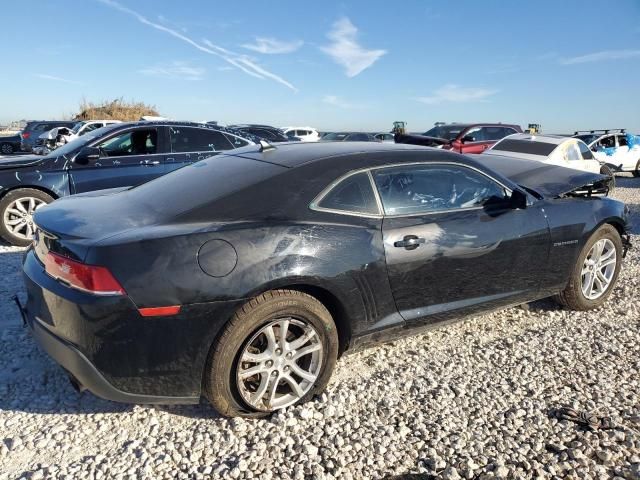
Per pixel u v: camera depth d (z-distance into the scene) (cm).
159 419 283
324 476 237
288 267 271
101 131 699
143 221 281
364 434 267
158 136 710
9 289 475
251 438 265
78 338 250
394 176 329
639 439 263
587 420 278
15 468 243
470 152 1438
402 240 314
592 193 432
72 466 244
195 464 247
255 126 1753
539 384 321
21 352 354
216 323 258
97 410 291
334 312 307
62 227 277
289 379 286
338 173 311
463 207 352
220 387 266
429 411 290
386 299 312
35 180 641
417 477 238
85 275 246
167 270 250
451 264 335
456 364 347
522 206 365
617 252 445
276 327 280
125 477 237
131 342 249
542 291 397
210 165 355
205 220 278
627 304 457
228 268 259
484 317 428
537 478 236
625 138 1816
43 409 291
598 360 353
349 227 299
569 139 989
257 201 289
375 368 342
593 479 236
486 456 252
